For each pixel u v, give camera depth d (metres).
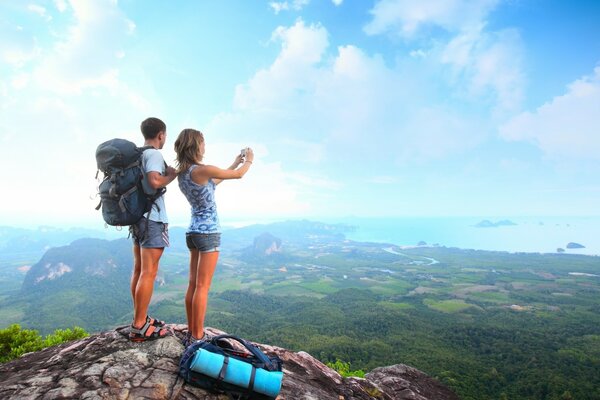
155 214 3.93
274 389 3.42
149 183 3.75
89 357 3.84
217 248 4.21
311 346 117.88
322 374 5.43
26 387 3.30
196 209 4.16
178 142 4.15
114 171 3.66
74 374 3.46
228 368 3.36
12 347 9.70
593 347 126.62
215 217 4.24
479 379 88.56
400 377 7.88
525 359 109.62
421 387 7.67
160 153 4.00
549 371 96.62
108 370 3.48
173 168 4.09
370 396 5.41
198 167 4.00
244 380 3.35
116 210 3.71
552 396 79.38
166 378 3.48
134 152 3.80
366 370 93.50
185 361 3.46
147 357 3.77
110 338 4.19
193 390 3.42
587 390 81.00
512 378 93.12
